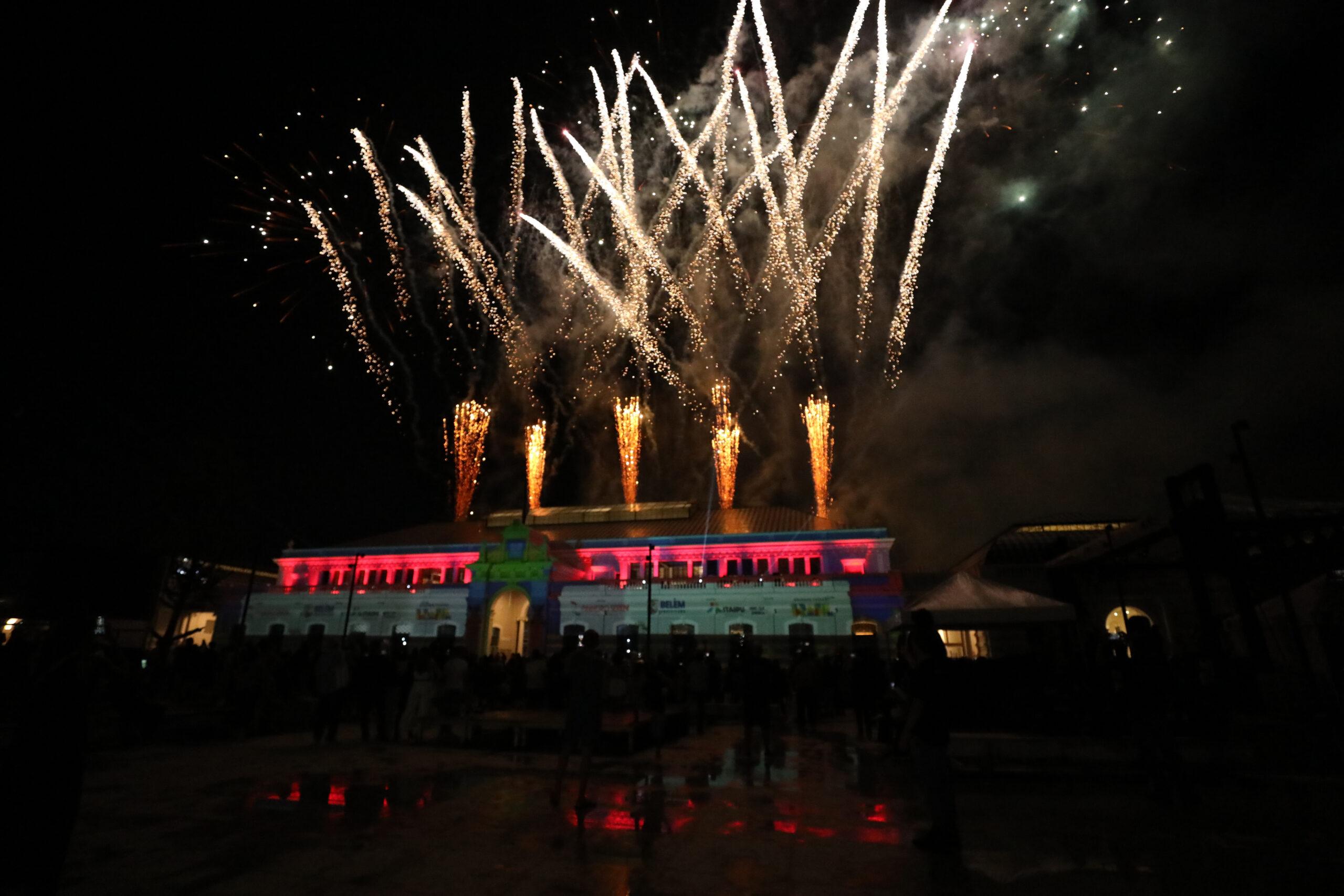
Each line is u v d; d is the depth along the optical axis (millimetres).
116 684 12047
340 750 12094
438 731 15164
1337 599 14445
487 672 18969
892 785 9773
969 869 5805
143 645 32125
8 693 10477
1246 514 16609
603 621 38469
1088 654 11977
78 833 6488
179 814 7266
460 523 50156
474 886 5242
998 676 12961
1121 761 10336
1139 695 8500
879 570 38812
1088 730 11648
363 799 8086
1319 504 16891
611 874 5562
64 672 4695
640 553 41906
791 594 36969
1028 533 36156
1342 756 10039
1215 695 11297
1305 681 12203
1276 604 16312
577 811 7660
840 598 36406
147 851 5949
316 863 5695
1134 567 17109
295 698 16938
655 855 6137
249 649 16938
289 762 10617
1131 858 6117
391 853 6000
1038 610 13703
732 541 41031
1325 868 5812
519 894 5094
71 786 4562
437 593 41469
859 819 7617
